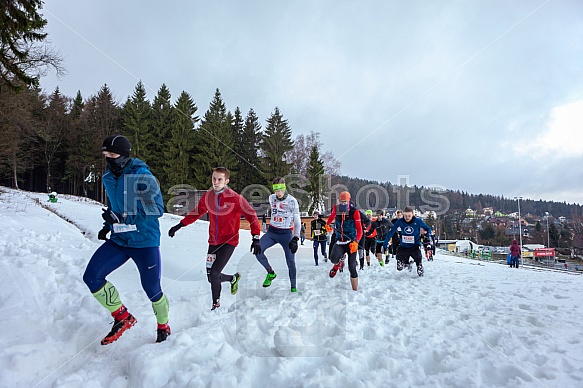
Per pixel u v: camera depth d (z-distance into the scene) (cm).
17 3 922
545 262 4516
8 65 1060
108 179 289
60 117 4775
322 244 941
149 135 4503
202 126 4522
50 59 1378
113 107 4828
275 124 4747
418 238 725
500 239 7119
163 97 4881
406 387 216
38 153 4778
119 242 284
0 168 4012
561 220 7869
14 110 2356
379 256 928
